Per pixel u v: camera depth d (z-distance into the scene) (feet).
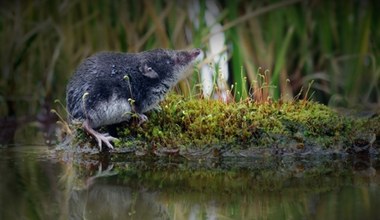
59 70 31.04
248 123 19.51
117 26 32.30
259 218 13.88
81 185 16.52
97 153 19.40
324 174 17.60
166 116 19.65
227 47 29.60
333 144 19.38
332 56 30.83
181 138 19.34
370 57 30.96
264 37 31.63
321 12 32.55
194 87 22.52
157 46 30.37
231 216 14.16
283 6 31.78
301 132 19.51
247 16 30.37
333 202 14.92
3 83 31.07
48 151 20.74
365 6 32.63
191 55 19.93
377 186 16.35
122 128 19.60
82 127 19.19
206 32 30.12
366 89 29.53
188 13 31.76
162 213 14.43
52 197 15.65
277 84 26.63
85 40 32.53
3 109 29.17
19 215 14.20
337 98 28.50
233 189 16.21
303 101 20.99
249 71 27.91
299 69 30.01
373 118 20.45
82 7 33.58
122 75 18.98
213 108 20.01
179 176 17.60
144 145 19.33
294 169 18.21
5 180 17.04
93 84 18.80
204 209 14.71
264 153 19.15
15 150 21.09
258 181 16.94
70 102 19.15
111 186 16.66
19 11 34.37
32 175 17.58
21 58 32.01
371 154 19.31
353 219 13.70
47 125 26.66
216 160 19.04
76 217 14.15
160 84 19.40
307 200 15.10
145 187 16.38
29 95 30.42
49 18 33.68
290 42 31.68
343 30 32.30
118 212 14.60
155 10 32.09
